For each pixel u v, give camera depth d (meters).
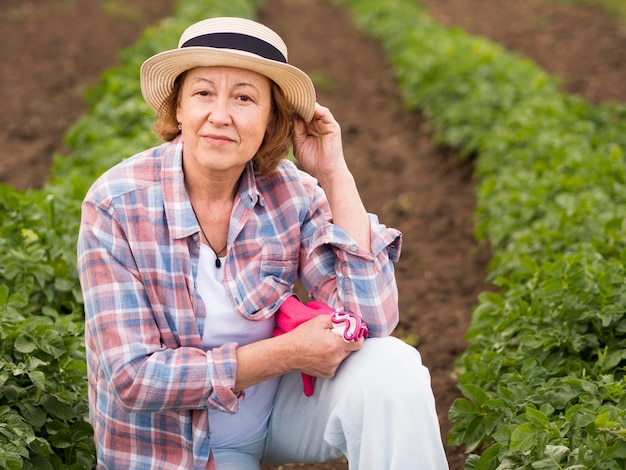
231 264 2.84
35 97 9.84
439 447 2.71
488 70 9.30
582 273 3.86
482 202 6.52
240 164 2.76
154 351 2.70
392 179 8.05
